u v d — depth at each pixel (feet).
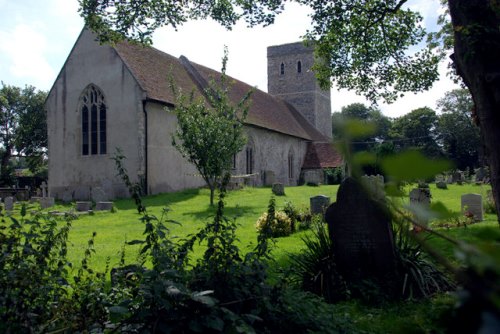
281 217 41.57
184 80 100.37
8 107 163.02
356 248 22.74
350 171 3.40
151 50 98.07
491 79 18.40
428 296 20.59
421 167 2.53
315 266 23.02
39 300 13.97
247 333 11.45
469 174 136.36
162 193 85.76
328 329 14.55
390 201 3.33
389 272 21.93
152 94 85.40
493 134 19.11
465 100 199.93
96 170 89.04
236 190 88.79
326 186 111.45
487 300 2.40
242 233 41.70
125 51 89.20
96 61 89.66
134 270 16.11
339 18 40.19
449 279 21.22
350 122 3.08
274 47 167.94
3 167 152.87
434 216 3.08
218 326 11.91
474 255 2.57
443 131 204.64
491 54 18.70
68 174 92.53
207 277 14.05
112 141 86.84
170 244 15.15
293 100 164.35
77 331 13.99
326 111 173.47
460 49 20.30
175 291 11.80
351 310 19.53
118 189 84.84
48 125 95.81
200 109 69.10
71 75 92.89
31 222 15.60
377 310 19.33
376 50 45.03
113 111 87.04
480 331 2.24
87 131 91.56
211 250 14.79
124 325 13.29
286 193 87.40
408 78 45.62
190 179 93.45
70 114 93.04
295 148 134.51
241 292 14.20
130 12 40.93
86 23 41.39
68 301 14.42
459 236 31.89
